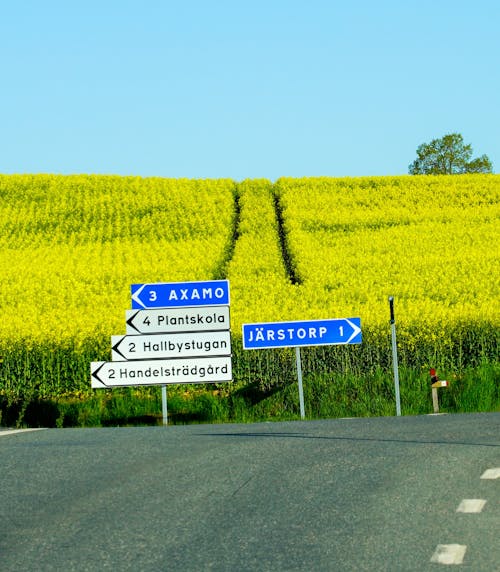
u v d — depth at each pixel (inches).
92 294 1491.1
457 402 885.2
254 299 1406.3
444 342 980.6
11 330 1033.5
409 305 1248.8
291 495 338.0
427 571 240.2
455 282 1528.1
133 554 263.1
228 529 289.4
